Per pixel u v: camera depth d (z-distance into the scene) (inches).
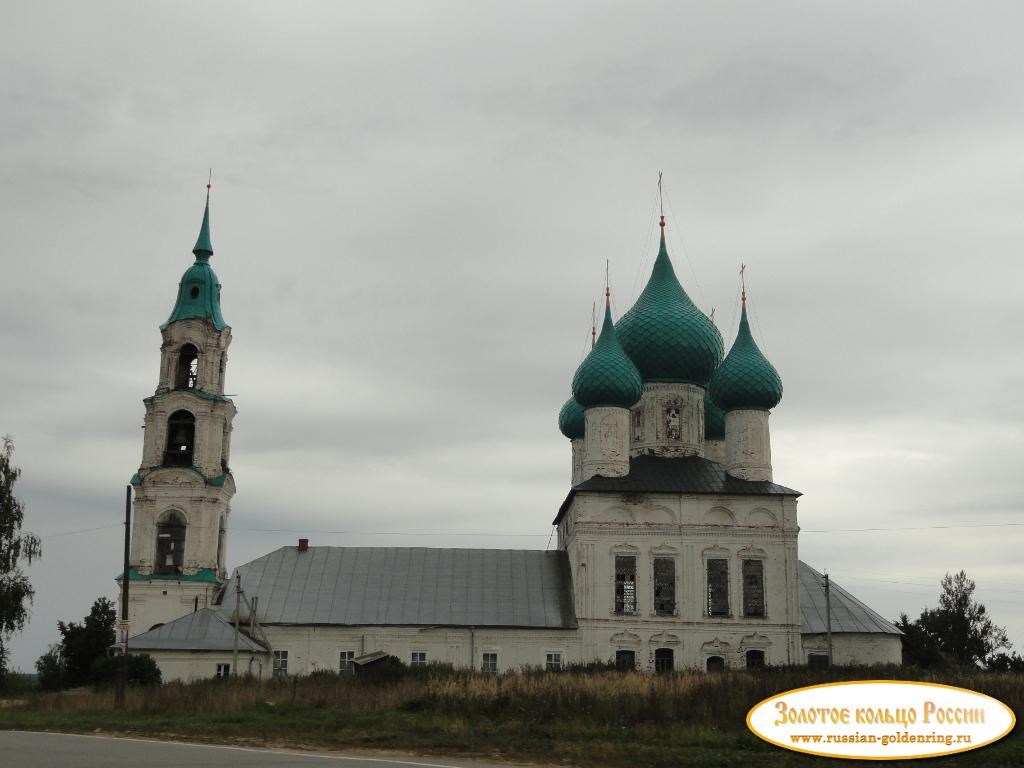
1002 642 4690.0
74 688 3090.6
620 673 2471.7
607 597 3154.5
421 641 3157.0
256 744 1471.5
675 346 3469.5
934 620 4724.4
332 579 3324.3
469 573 3358.8
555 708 1781.5
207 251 3540.8
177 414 3383.4
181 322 3425.2
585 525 3193.9
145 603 3216.0
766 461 3334.2
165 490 3302.2
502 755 1402.6
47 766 1071.0
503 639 3161.9
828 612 3169.3
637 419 3474.4
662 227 3666.3
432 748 1454.2
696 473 3331.7
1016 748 1429.6
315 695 2042.3
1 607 3105.3
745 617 3159.5
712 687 1924.2
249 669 2940.5
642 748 1444.4
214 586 3248.0
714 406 3779.5
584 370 3341.5
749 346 3390.7
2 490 3171.8
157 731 1594.5
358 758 1249.4
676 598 3159.5
